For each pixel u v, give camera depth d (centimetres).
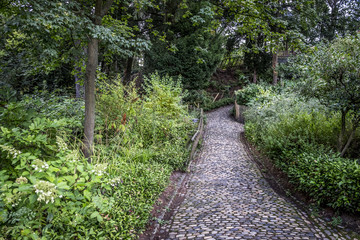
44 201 252
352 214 402
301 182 496
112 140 569
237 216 436
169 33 1708
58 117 522
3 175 270
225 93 3016
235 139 1338
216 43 1939
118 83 725
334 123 648
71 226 278
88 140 452
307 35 2006
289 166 606
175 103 888
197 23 578
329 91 556
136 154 565
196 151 1052
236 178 684
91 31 404
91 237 290
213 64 1958
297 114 812
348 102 511
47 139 334
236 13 608
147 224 400
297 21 1566
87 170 321
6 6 395
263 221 413
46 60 558
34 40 472
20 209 234
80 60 573
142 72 1825
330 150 550
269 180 669
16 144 301
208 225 404
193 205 502
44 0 350
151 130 760
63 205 276
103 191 361
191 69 1819
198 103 2098
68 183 299
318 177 463
